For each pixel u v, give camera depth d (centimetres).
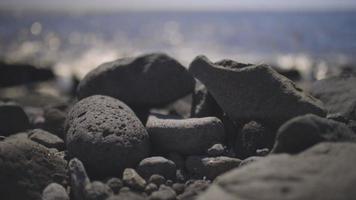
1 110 119
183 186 85
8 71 314
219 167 89
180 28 1540
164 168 88
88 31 1357
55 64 487
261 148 93
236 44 773
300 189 68
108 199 79
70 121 99
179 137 94
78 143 91
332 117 99
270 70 98
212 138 95
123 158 89
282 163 74
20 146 88
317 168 72
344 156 73
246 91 99
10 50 699
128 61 121
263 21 1984
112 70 119
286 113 94
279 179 70
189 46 765
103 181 87
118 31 1366
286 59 523
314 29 1129
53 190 84
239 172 73
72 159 87
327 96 115
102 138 90
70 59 566
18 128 121
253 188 69
